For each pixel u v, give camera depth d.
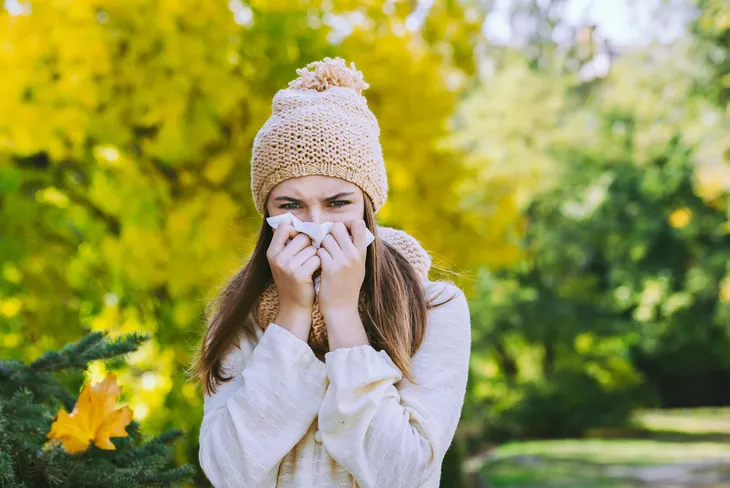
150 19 5.04
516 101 20.70
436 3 6.24
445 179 6.24
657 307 24.38
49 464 2.29
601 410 22.77
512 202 6.83
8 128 4.91
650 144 19.30
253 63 5.51
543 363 23.19
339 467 1.97
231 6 5.54
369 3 5.89
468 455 17.94
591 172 21.70
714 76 13.44
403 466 1.87
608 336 22.81
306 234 2.05
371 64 5.71
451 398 2.01
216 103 5.17
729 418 27.52
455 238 6.39
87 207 5.64
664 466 16.59
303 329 2.01
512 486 13.91
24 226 5.17
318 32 5.63
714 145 14.98
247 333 2.17
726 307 22.45
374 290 2.07
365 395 1.91
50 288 5.27
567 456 18.50
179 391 5.34
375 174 2.15
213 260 5.24
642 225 21.42
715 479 14.65
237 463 1.91
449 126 6.48
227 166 5.45
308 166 2.06
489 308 21.48
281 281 2.03
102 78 5.11
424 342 2.08
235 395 1.96
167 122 5.08
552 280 22.83
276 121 2.11
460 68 6.45
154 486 2.45
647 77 15.78
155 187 5.43
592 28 14.23
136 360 5.47
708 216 20.36
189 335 5.43
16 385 2.60
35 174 5.52
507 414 22.16
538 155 20.92
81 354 2.60
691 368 28.22
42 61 5.04
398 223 5.81
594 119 21.66
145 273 5.18
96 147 5.49
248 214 5.63
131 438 2.56
